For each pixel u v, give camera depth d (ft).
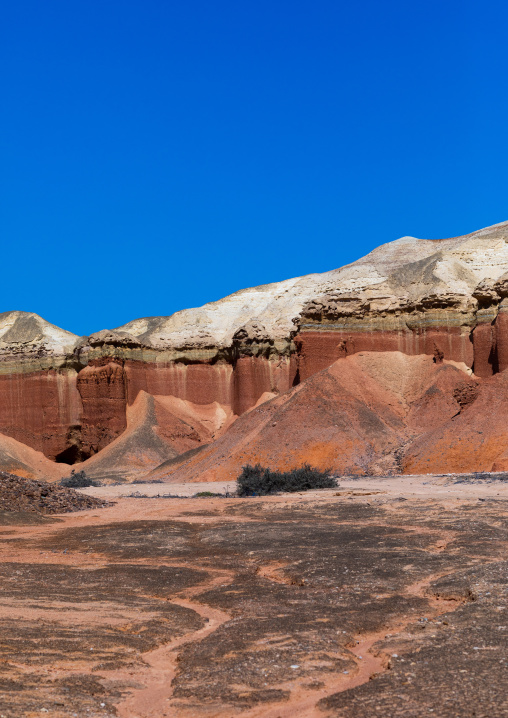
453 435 213.46
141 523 118.21
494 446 201.46
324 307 303.48
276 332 378.53
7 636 46.06
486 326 276.82
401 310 303.68
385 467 224.12
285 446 242.17
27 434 388.98
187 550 91.20
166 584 68.74
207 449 267.18
